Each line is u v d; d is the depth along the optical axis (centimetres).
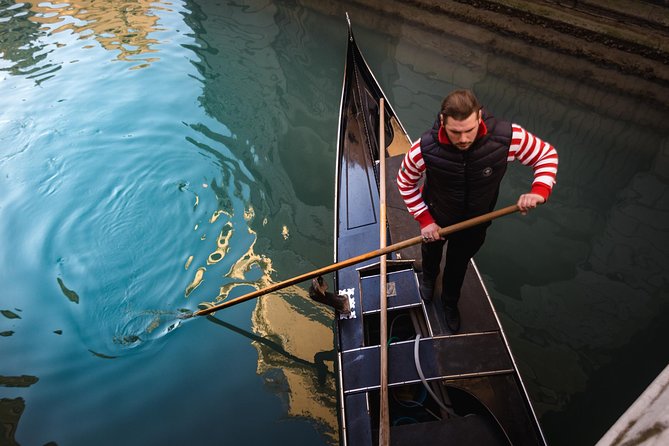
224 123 579
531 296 390
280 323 381
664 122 563
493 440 257
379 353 297
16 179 504
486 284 400
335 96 630
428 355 290
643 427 105
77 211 473
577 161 516
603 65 594
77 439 316
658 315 376
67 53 715
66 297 399
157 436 317
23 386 343
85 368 354
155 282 412
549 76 627
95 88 640
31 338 371
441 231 233
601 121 566
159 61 690
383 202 338
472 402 284
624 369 343
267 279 411
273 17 793
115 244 443
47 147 545
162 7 830
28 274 418
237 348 366
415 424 266
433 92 614
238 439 315
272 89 636
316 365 355
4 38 760
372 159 430
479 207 231
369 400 287
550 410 322
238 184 500
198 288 407
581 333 364
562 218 458
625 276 405
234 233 452
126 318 386
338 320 320
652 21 555
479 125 204
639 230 446
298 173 514
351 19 775
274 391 340
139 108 602
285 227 456
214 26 772
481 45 677
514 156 213
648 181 497
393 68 661
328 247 439
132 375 350
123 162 526
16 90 639
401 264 342
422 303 314
